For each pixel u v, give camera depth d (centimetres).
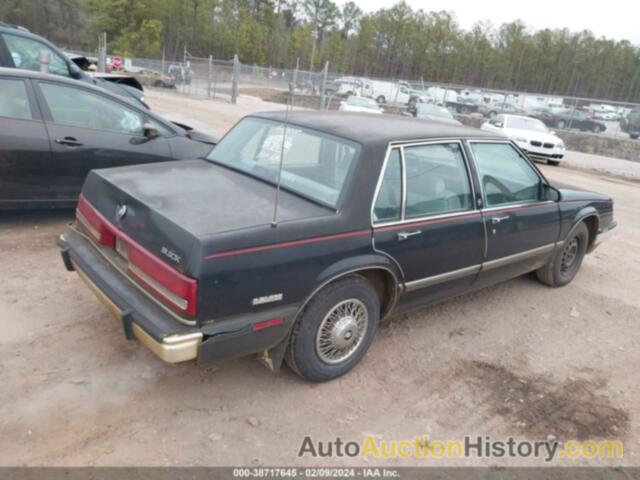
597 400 369
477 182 414
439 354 407
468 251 406
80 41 8712
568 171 1706
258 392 338
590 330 477
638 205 1169
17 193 535
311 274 310
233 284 280
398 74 9012
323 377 346
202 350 278
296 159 371
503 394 365
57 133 544
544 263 526
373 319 361
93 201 366
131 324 293
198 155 635
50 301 420
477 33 9212
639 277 633
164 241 286
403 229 355
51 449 275
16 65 847
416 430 320
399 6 8912
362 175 336
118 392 323
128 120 599
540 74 8838
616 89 8419
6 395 310
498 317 482
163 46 8344
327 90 2366
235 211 311
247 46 8406
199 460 279
